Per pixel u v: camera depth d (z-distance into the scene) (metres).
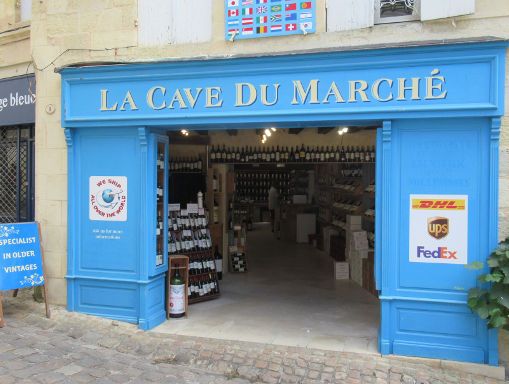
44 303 6.22
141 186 5.60
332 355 4.82
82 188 5.89
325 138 9.32
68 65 5.70
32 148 7.34
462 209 4.69
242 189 19.83
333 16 5.17
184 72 5.38
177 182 8.59
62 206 6.06
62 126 5.82
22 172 7.50
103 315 5.80
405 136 4.84
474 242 4.66
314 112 5.02
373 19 5.04
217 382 4.38
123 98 5.60
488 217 4.61
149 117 5.50
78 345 5.06
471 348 4.66
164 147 5.98
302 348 4.98
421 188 4.80
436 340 4.75
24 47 6.96
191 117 5.38
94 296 5.84
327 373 4.47
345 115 4.93
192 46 5.63
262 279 8.41
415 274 4.81
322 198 12.65
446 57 4.61
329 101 4.99
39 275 5.70
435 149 4.76
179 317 6.01
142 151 5.59
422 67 4.70
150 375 4.43
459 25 4.77
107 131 5.76
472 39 4.54
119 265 5.73
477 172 4.66
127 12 5.85
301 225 13.70
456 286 4.69
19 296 6.54
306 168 14.60
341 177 10.87
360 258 7.92
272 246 12.89
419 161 4.80
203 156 8.74
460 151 4.70
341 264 8.48
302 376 4.44
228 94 5.29
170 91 5.45
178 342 5.15
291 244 13.34
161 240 5.94
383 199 4.87
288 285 7.94
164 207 5.96
